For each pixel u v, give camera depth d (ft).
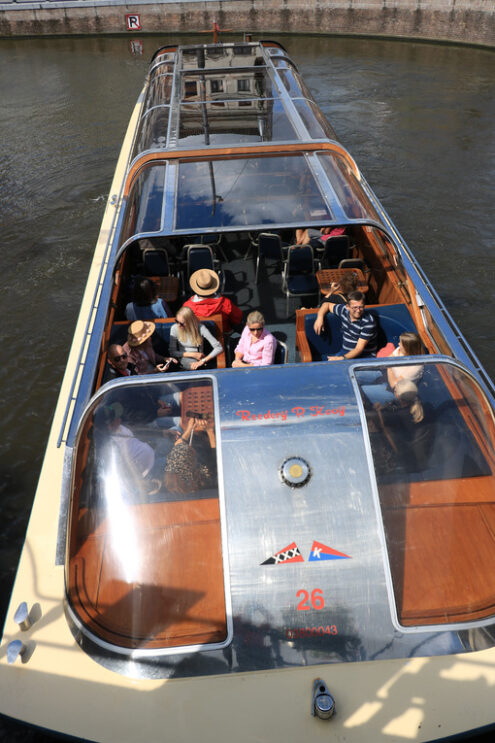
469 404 10.97
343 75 64.95
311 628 9.42
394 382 10.64
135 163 20.34
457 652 9.41
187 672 9.30
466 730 8.75
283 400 10.28
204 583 9.69
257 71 28.19
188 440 10.30
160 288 19.15
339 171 19.44
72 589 9.94
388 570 9.56
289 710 8.95
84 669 9.37
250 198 17.56
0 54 79.92
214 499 10.14
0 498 18.24
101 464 10.30
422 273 17.29
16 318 26.68
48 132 50.37
